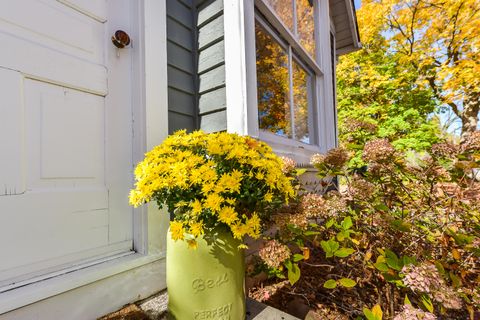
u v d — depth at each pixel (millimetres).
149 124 1192
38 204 888
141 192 843
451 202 1194
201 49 1581
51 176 930
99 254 1050
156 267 1146
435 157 1298
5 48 837
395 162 1311
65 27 998
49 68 942
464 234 1186
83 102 1041
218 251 833
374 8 6211
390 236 1231
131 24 1218
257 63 1747
